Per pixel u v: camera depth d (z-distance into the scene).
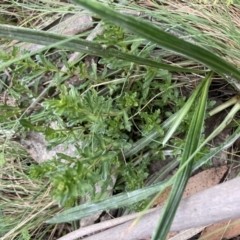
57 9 0.52
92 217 0.55
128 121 0.47
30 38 0.38
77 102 0.42
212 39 0.47
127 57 0.40
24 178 0.57
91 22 0.51
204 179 0.51
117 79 0.48
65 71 0.47
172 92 0.50
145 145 0.49
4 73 0.55
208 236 0.51
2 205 0.58
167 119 0.48
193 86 0.51
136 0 0.51
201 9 0.49
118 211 0.54
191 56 0.35
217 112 0.50
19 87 0.49
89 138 0.46
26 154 0.57
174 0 0.51
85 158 0.43
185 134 0.49
